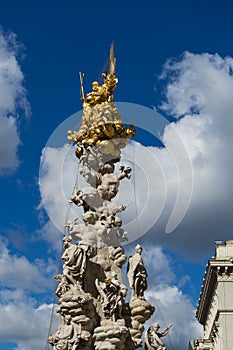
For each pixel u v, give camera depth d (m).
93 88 24.86
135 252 22.84
